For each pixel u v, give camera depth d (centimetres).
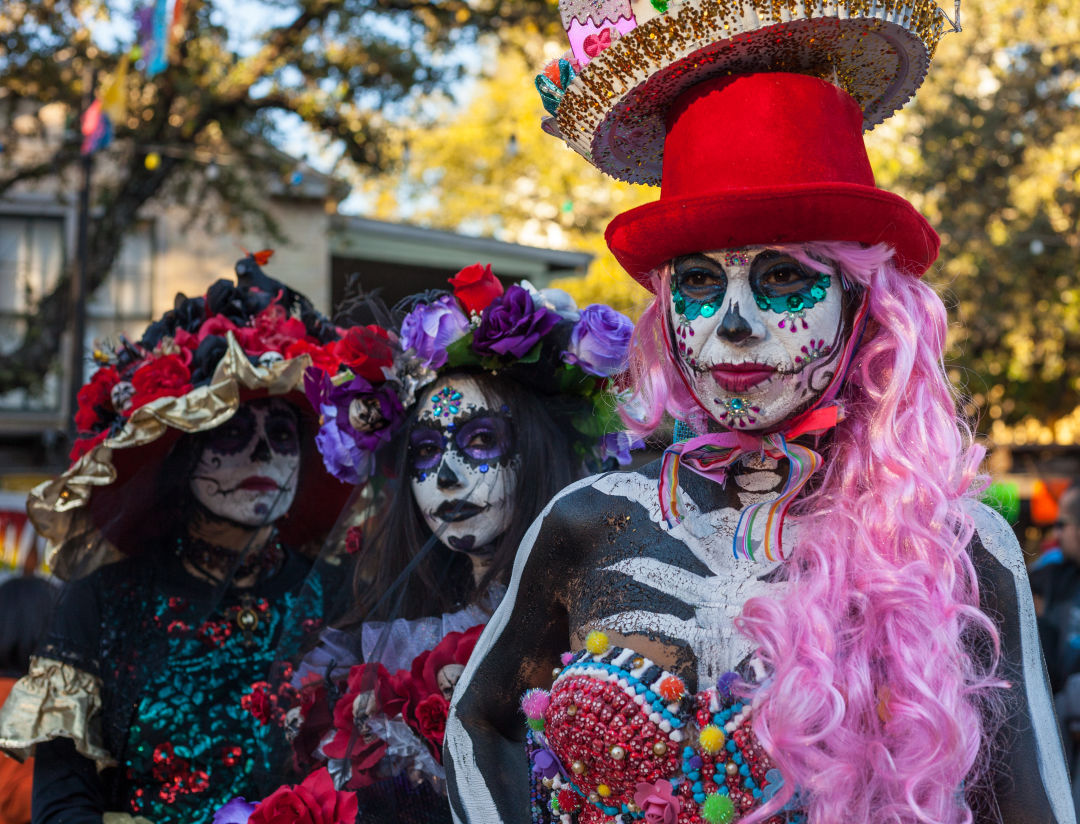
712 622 155
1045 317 1514
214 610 265
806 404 157
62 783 244
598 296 1266
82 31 954
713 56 157
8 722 242
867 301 160
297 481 282
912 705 143
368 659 236
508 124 1747
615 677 154
